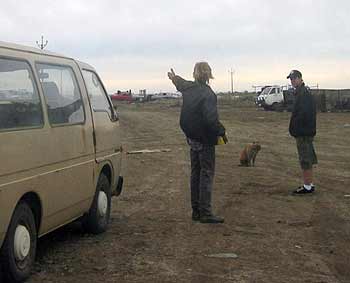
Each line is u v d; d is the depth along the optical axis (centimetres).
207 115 840
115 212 971
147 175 1437
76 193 702
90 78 805
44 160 614
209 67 855
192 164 886
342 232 836
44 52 668
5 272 568
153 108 6831
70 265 657
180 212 966
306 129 1118
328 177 1393
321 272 645
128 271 637
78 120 720
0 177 530
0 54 556
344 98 5000
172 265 661
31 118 596
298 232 830
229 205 1027
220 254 707
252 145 1625
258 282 604
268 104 5238
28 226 600
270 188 1223
